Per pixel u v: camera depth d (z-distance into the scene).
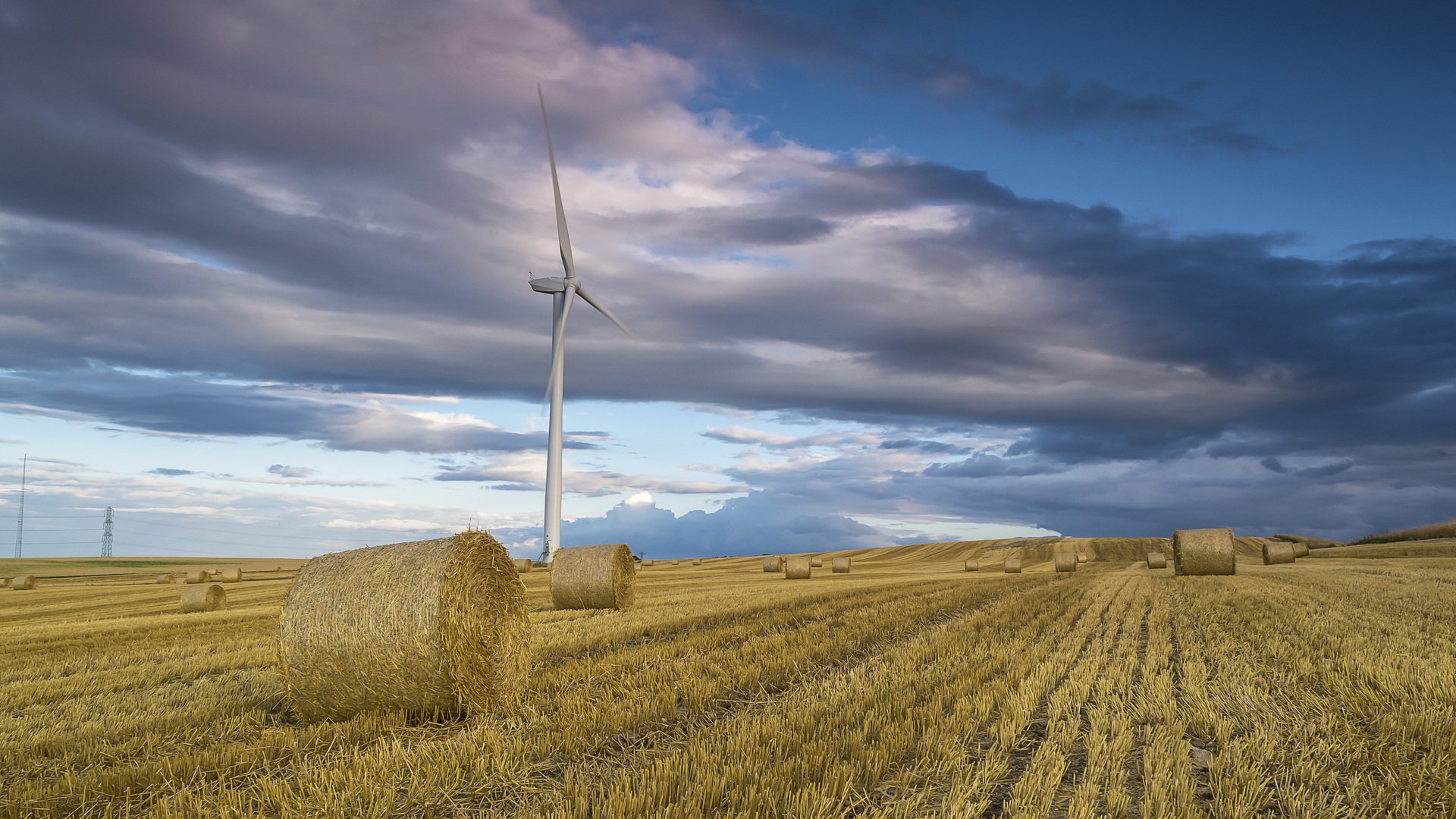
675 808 5.11
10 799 5.96
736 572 51.97
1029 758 6.55
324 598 8.89
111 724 8.19
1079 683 8.91
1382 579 23.81
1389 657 9.74
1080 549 66.50
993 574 41.25
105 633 17.09
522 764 6.44
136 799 6.00
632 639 14.26
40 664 12.60
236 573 50.03
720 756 6.25
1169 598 19.22
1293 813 5.15
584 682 9.95
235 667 11.94
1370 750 6.27
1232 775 5.85
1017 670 9.69
